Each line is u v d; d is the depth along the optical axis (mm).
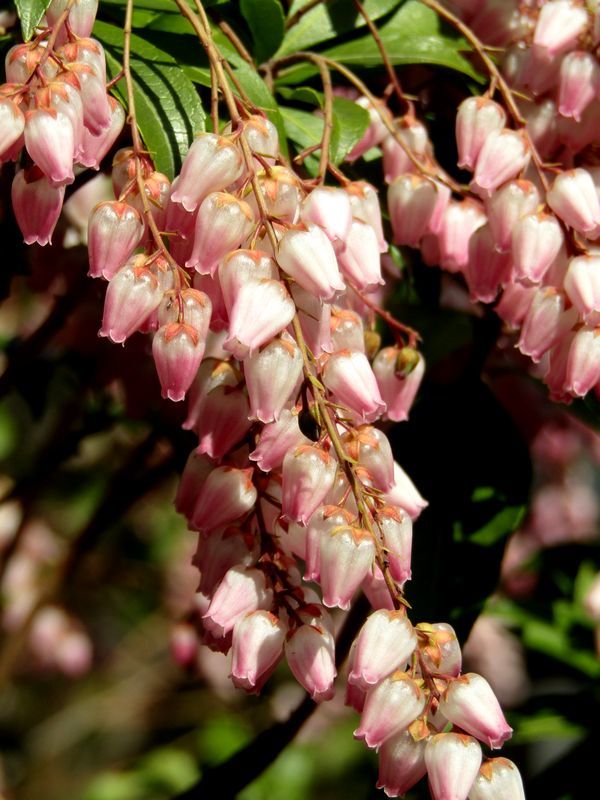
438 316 348
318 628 249
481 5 305
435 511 317
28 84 250
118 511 385
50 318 352
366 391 254
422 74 319
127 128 272
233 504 255
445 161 320
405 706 241
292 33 305
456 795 240
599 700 364
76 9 258
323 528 246
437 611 309
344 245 257
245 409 257
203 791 315
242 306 245
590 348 269
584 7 285
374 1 307
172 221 256
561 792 352
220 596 251
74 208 363
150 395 355
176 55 287
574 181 272
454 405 325
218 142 252
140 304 251
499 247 277
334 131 286
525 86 290
